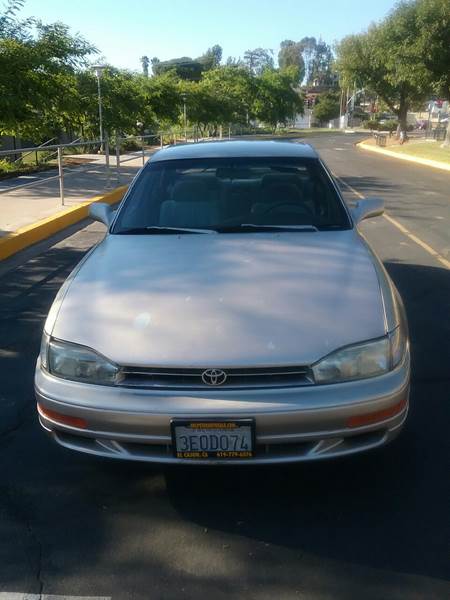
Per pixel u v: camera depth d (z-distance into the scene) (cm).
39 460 320
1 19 1412
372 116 10288
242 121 5884
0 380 416
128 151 2770
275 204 392
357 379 257
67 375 267
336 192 405
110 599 225
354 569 238
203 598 225
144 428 253
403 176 1933
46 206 1105
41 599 226
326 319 267
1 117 1440
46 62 1434
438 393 383
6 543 257
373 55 3688
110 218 416
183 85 3428
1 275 698
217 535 260
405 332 288
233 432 249
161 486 295
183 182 409
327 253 334
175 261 326
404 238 884
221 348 255
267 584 231
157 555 248
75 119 2044
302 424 249
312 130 8788
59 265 741
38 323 530
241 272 308
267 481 295
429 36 2830
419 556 245
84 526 268
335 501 280
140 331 266
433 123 8219
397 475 298
